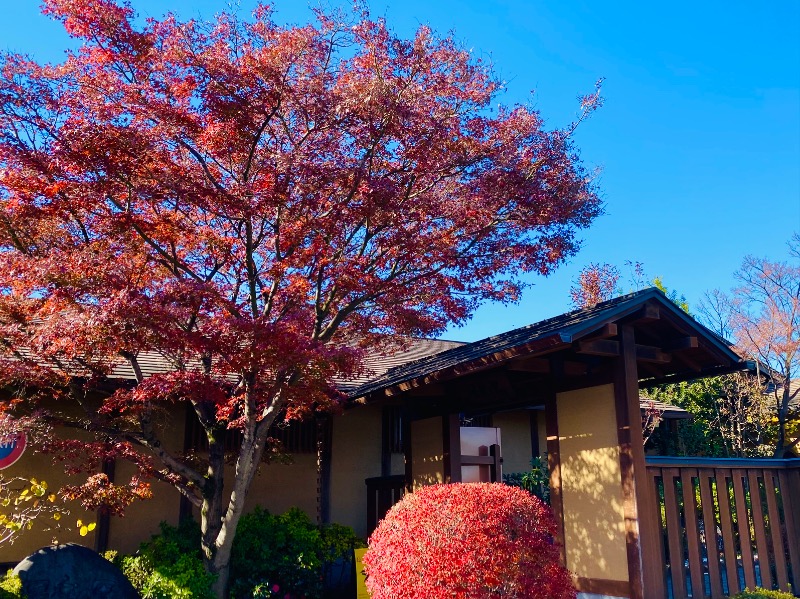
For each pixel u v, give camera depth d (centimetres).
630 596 645
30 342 624
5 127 634
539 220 793
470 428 992
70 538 913
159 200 691
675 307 719
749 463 772
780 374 1716
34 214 655
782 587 746
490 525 526
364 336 826
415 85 732
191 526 867
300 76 697
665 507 694
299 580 862
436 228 785
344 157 718
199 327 666
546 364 788
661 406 1611
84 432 942
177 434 1026
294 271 726
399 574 527
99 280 591
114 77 664
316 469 1144
